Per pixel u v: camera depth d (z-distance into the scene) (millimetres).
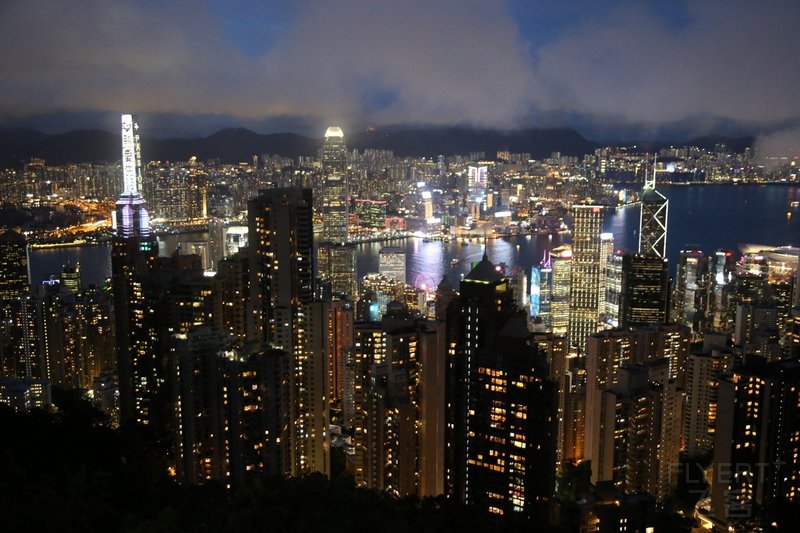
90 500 76188
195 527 73125
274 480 85875
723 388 163750
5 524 69000
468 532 97562
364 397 187375
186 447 151875
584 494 152625
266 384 152125
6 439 100250
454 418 166500
